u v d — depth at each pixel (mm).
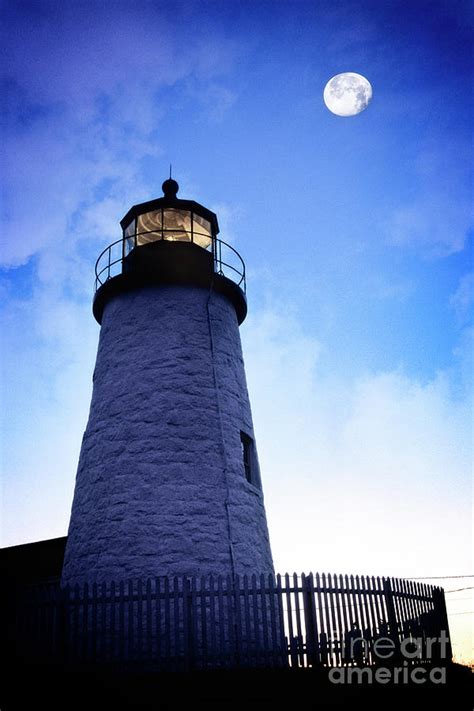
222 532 11484
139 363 13023
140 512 11406
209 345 13492
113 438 12398
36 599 9867
